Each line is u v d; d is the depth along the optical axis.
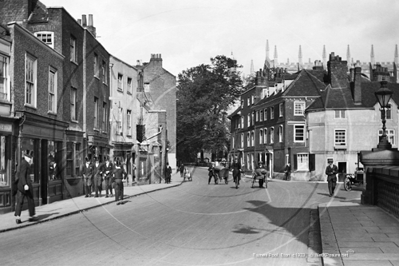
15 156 14.14
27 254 7.20
